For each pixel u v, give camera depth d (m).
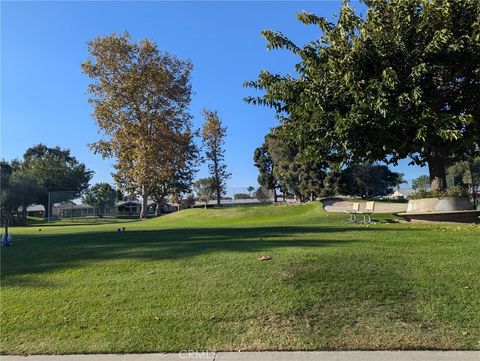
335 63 14.59
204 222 37.12
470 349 5.01
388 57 14.31
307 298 6.48
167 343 5.48
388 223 16.45
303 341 5.33
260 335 5.54
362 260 8.22
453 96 15.58
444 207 15.80
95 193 74.00
